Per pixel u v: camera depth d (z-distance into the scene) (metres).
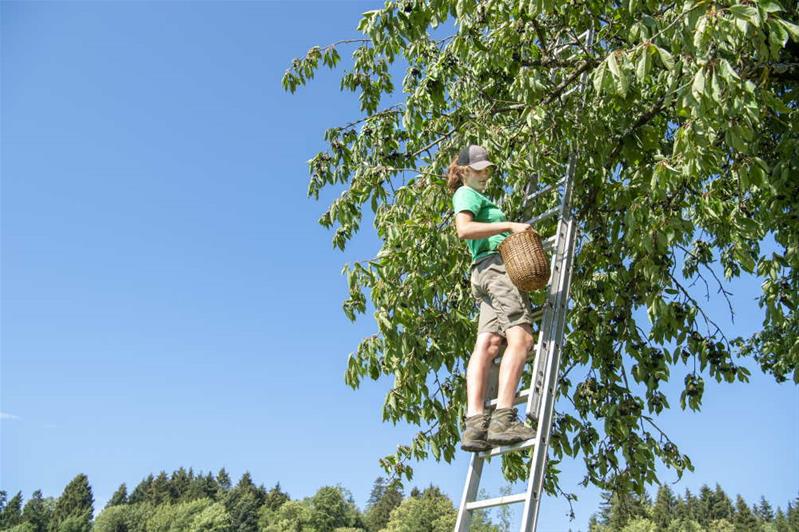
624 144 5.59
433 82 6.01
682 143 3.74
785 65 5.20
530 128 5.62
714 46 3.44
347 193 6.30
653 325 6.43
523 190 6.26
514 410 3.68
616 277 6.69
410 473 6.82
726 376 6.41
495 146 5.72
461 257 6.21
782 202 5.68
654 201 5.18
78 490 118.31
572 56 6.22
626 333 6.54
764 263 7.50
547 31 6.37
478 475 3.88
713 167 4.26
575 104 5.62
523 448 3.70
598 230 7.00
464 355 6.23
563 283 4.27
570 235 4.50
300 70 7.05
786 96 5.58
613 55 3.72
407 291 5.71
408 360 5.68
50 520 114.94
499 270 3.94
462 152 4.36
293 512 109.25
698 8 3.42
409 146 7.07
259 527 111.38
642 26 4.14
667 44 4.23
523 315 3.84
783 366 10.69
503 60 5.89
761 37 3.51
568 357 7.23
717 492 94.75
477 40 5.80
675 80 3.89
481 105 6.76
